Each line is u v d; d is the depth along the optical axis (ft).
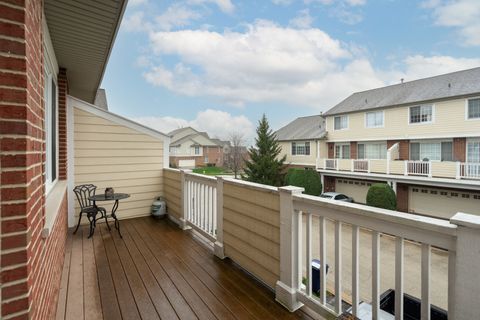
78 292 7.69
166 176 16.92
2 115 3.39
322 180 55.83
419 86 45.83
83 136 15.25
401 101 44.24
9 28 3.46
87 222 15.07
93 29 9.91
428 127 40.96
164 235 12.96
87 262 9.80
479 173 34.27
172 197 15.87
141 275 8.72
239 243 9.06
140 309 6.84
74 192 14.38
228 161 103.76
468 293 3.55
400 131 44.34
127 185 16.49
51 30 9.91
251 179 63.72
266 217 7.68
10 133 3.43
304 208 6.41
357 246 5.23
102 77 16.22
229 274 8.74
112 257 10.26
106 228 14.21
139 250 11.00
